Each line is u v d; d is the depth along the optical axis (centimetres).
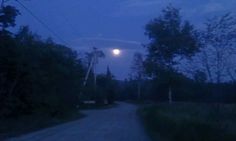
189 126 1858
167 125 2488
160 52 5369
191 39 1988
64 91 6262
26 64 4588
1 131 3312
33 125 4006
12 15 4103
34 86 4862
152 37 5488
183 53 2597
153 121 3462
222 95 1984
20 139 2672
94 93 11156
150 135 2844
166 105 4331
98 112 7706
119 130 3359
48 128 3794
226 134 1516
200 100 2520
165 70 5281
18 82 4612
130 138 2667
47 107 5447
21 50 4478
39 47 5512
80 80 7275
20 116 4653
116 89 16738
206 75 1923
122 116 6119
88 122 4662
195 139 1709
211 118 1872
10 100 4422
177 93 5688
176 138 2061
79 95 7656
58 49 6225
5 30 4188
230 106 1964
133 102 14400
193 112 2591
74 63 6731
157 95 7944
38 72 4947
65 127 3875
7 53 4284
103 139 2602
